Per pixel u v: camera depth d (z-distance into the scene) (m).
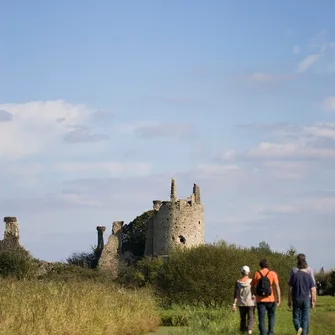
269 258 79.69
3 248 84.19
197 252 63.31
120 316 38.25
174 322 45.41
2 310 29.14
